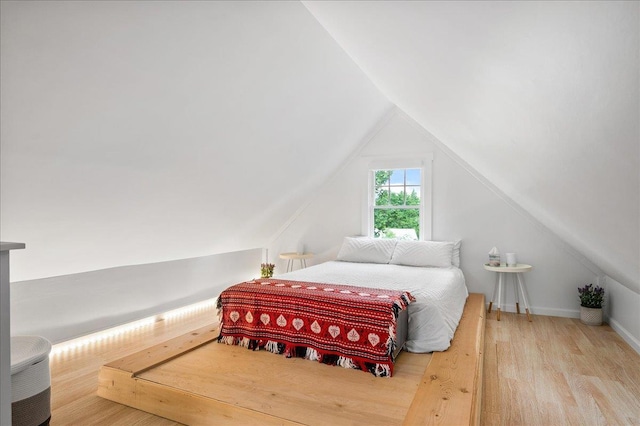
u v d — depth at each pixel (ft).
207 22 7.25
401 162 17.01
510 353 10.64
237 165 12.16
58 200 8.48
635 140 2.88
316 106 12.64
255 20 7.95
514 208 15.12
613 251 7.06
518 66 3.24
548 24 2.34
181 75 7.89
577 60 2.52
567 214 7.80
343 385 7.53
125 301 12.89
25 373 5.01
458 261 15.66
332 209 18.51
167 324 13.48
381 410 6.58
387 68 7.56
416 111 11.86
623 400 7.91
